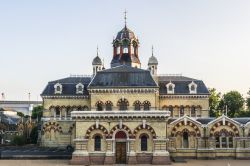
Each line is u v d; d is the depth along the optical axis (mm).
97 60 95438
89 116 61969
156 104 75500
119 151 61938
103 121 62188
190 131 72062
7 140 135875
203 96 85125
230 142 72000
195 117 83438
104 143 61969
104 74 75750
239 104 128250
